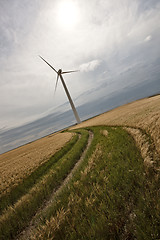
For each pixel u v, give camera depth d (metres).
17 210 4.95
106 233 2.24
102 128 22.88
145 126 9.98
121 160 5.26
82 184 4.52
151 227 1.97
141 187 3.05
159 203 2.27
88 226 2.53
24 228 4.14
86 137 18.69
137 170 3.85
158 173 3.26
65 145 18.03
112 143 9.25
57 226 2.83
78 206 3.29
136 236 2.06
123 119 22.69
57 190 6.22
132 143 7.04
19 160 21.78
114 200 2.87
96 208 2.98
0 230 4.07
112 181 3.84
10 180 10.73
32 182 8.64
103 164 5.78
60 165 9.34
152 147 5.33
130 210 2.63
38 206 5.13
